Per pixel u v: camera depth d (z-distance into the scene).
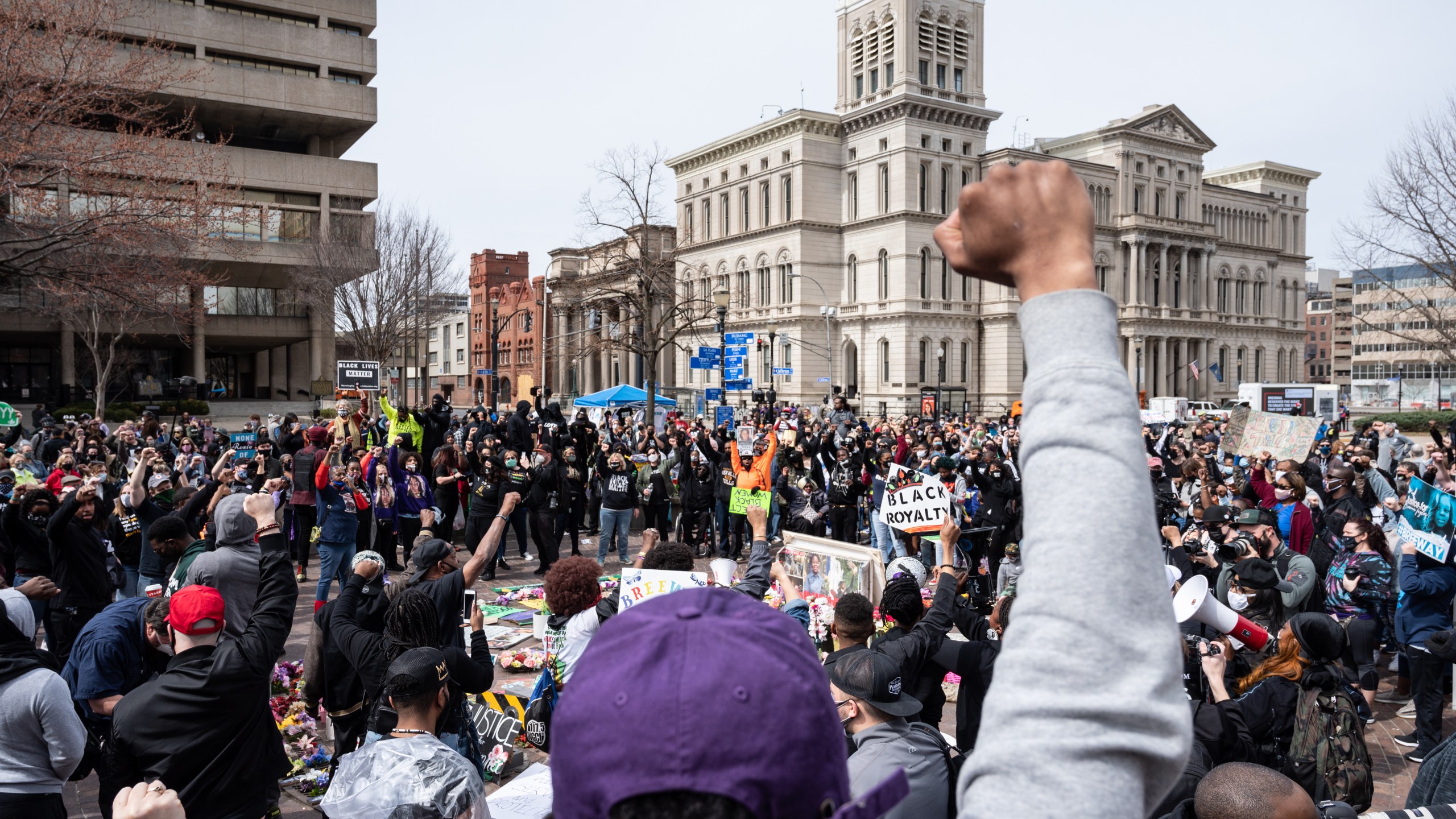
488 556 6.16
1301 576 8.00
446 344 109.75
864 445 18.16
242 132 56.78
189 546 7.68
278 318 56.84
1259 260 84.12
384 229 43.19
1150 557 0.88
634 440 23.64
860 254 66.50
